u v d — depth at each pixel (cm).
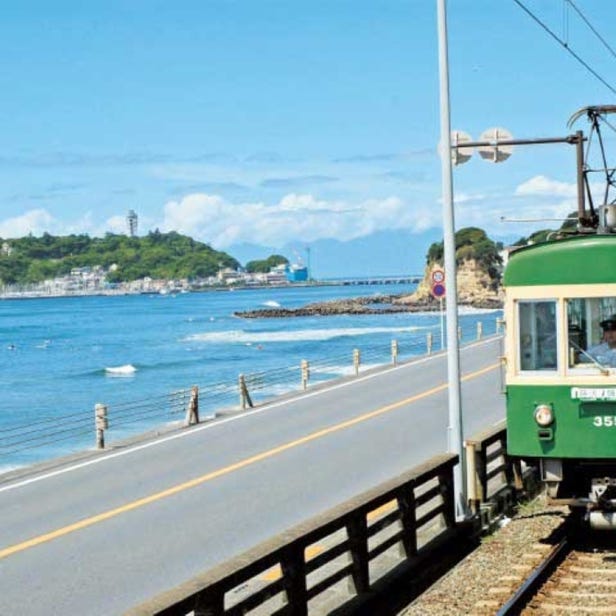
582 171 1631
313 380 5078
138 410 4909
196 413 2839
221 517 1614
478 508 1477
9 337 13312
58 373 7906
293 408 3073
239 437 2509
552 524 1468
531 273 1311
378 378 3875
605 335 1288
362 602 1055
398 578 1151
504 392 1336
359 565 1093
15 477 2073
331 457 2166
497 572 1205
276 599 1146
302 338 10719
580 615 1006
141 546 1443
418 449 2225
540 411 1293
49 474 2089
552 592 1098
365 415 2845
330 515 1039
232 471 2036
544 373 1302
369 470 1989
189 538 1480
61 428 4381
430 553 1265
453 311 1486
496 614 984
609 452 1273
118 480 1981
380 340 9669
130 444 2473
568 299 1294
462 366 4209
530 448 1304
